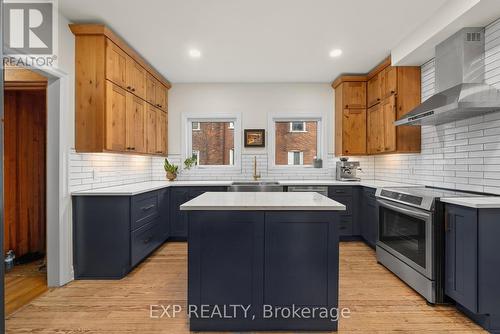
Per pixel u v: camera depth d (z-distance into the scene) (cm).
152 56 364
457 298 212
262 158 480
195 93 479
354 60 379
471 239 198
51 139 262
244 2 246
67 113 269
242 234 190
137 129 354
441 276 228
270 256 190
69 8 254
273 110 478
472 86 238
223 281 191
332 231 189
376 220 331
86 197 281
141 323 203
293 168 480
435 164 325
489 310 193
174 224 408
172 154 482
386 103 374
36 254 346
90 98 279
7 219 328
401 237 274
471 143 270
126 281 276
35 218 354
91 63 279
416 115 275
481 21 244
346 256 347
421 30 290
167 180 472
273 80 463
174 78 454
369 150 426
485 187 253
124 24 284
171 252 364
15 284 270
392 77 359
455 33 265
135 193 288
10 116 337
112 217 281
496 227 195
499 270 194
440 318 211
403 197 270
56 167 262
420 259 242
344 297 242
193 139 495
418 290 245
